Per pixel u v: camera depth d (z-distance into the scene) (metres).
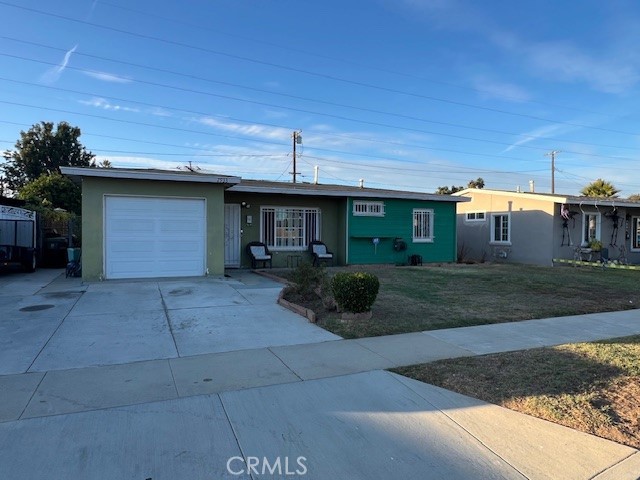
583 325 7.68
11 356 5.51
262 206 16.48
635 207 20.94
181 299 9.11
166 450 3.31
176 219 11.86
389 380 4.79
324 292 8.60
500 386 4.64
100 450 3.29
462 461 3.25
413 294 10.28
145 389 4.47
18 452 3.24
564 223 19.31
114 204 11.32
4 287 10.45
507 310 8.72
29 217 15.74
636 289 11.84
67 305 8.41
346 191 17.14
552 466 3.20
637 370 5.14
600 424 3.82
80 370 5.04
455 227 19.34
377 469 3.14
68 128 45.78
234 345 6.10
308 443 3.46
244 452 3.31
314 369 5.13
